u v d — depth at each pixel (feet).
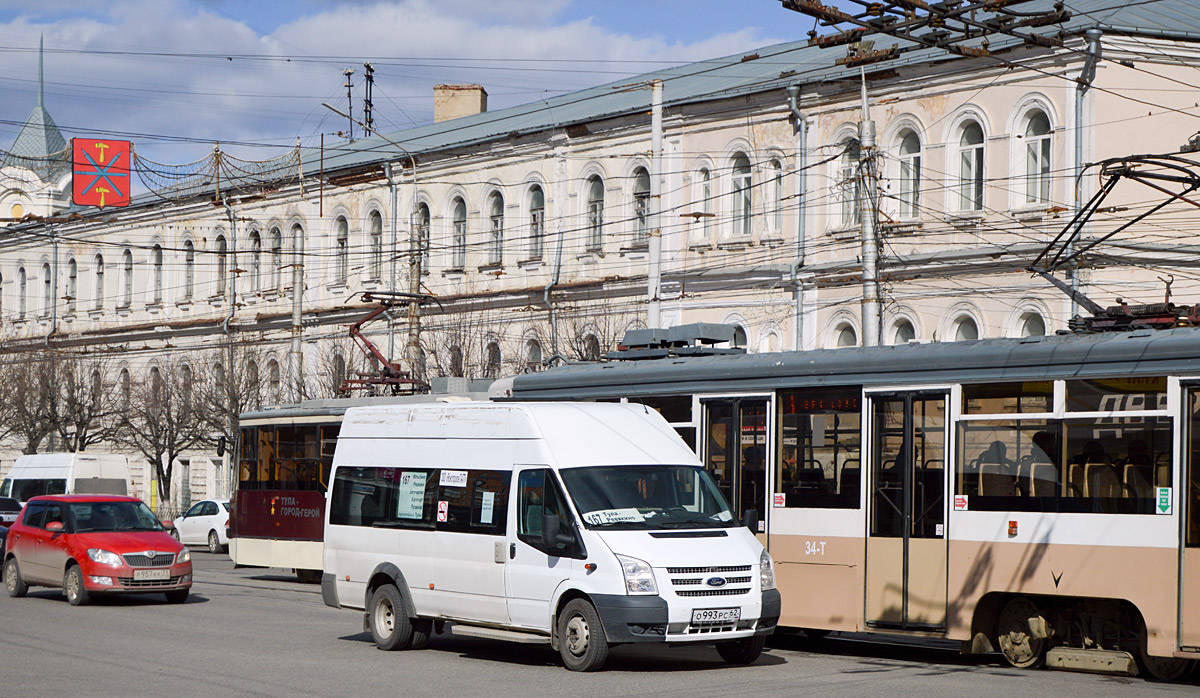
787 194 122.31
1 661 51.29
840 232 117.39
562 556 48.14
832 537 52.60
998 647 49.16
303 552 92.58
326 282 171.32
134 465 196.54
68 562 76.54
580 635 47.52
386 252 163.32
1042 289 103.30
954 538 49.08
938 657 53.42
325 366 166.40
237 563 98.63
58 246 212.84
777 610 48.91
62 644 56.95
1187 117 103.81
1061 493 46.62
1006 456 48.16
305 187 174.09
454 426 53.52
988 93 107.24
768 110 123.65
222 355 178.19
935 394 50.26
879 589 50.98
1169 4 109.50
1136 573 44.57
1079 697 41.09
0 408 190.49
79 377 195.00
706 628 46.80
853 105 116.67
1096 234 101.04
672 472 50.52
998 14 56.75
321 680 46.01
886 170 114.32
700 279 128.57
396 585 54.44
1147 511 44.57
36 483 142.41
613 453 50.29
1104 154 101.45
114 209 201.05
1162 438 44.52
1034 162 105.09
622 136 137.69
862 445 52.11
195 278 191.11
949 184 109.91
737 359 57.21
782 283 121.80
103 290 205.87
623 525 48.03
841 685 43.93
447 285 156.66
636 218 136.56
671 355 63.87
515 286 148.87
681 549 47.14
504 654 53.62
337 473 58.23
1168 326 48.49
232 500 100.42
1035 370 47.70
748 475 55.88
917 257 110.83
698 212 129.18
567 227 143.23
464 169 155.12
